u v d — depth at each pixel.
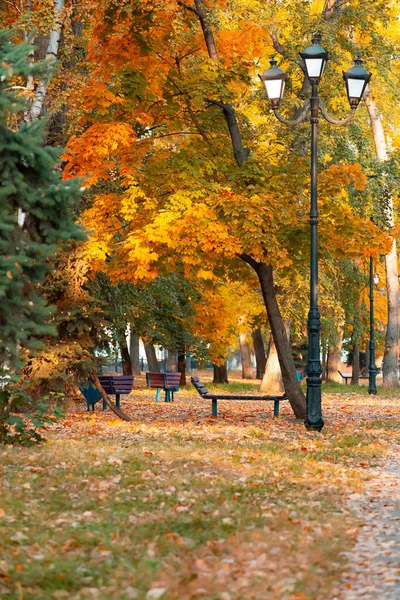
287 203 21.95
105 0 20.98
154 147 24.17
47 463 12.66
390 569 7.35
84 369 22.17
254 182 22.55
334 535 8.65
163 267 22.55
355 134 33.47
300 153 29.94
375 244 22.41
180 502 10.08
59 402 22.17
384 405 32.09
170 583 6.82
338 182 21.91
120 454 13.96
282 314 37.16
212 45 23.05
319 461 14.62
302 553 7.88
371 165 36.62
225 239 20.67
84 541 8.08
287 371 23.92
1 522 8.54
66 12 22.20
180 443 16.44
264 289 23.84
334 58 29.61
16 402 14.97
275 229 20.88
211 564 7.47
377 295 53.31
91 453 13.87
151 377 33.31
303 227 21.94
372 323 40.97
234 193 21.30
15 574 6.78
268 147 31.70
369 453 15.99
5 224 10.31
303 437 18.78
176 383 33.16
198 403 32.44
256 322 46.38
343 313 39.09
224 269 24.70
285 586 6.82
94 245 21.72
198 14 22.75
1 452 13.66
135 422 22.00
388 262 46.38
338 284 40.62
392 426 22.11
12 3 22.53
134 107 22.20
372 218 36.81
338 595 6.68
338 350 54.38
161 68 22.50
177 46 22.34
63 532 8.37
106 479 11.52
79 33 27.06
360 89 20.55
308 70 20.41
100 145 20.89
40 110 21.30
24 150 10.54
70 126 21.94
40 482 11.02
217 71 22.39
